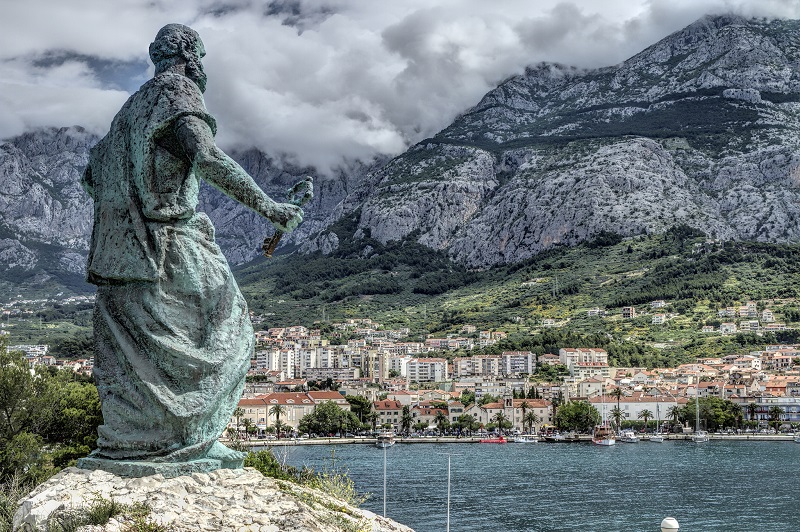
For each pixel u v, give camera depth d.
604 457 188.50
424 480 145.00
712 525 103.81
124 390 18.36
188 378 18.33
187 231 18.97
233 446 60.25
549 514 110.38
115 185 18.73
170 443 18.28
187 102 18.50
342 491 38.66
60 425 64.25
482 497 124.88
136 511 17.09
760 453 194.88
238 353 18.98
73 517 16.78
